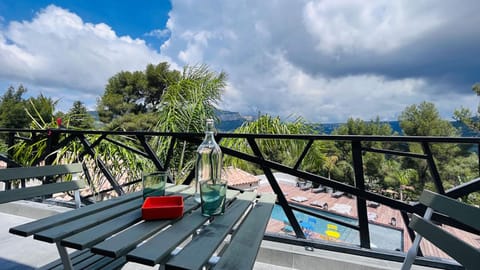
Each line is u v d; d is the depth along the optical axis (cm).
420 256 151
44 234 77
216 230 86
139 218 93
